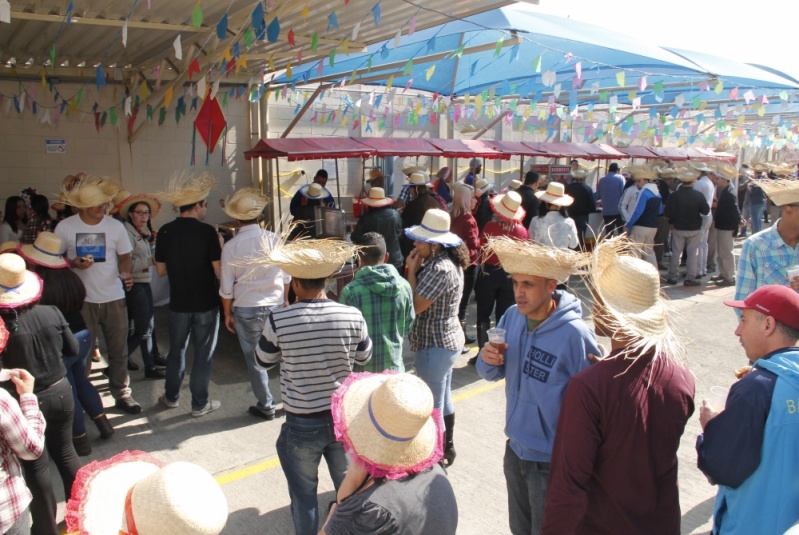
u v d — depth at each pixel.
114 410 4.99
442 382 3.87
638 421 1.92
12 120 8.47
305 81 9.16
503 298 5.91
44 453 3.01
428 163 13.38
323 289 3.03
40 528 3.02
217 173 10.43
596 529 2.03
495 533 3.44
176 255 4.68
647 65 8.87
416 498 1.70
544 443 2.46
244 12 5.18
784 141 15.28
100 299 4.68
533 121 14.60
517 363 2.57
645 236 9.80
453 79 10.73
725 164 14.80
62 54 7.67
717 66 10.02
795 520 1.94
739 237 15.36
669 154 14.94
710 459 2.05
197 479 1.30
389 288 3.41
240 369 6.04
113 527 1.50
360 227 6.92
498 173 14.98
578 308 2.52
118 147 9.34
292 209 9.14
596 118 14.51
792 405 1.93
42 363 3.15
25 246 3.89
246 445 4.45
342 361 2.89
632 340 1.96
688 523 3.54
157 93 8.00
